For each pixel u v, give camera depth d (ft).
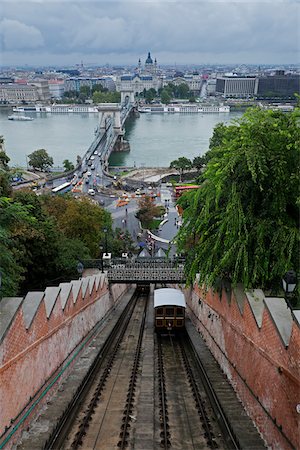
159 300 92.99
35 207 103.96
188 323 97.25
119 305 120.37
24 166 454.81
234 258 53.83
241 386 49.80
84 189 360.89
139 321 101.96
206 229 59.52
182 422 46.73
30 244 94.63
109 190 354.33
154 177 403.75
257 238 51.44
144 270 112.68
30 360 44.73
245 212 53.67
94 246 144.15
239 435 41.34
